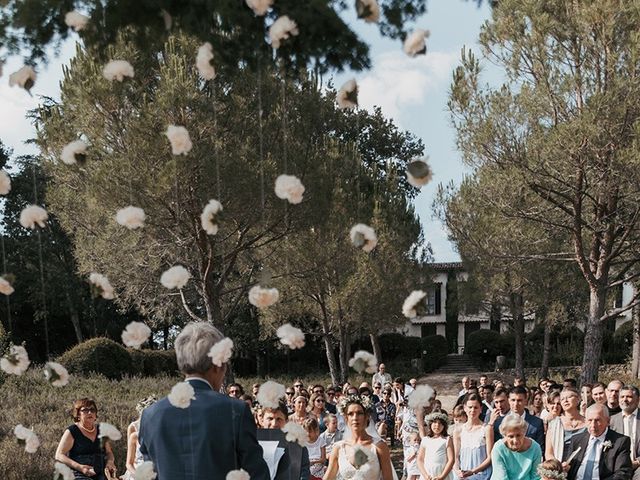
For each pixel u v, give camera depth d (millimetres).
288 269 17500
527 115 12719
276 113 12391
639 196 12422
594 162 12180
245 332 31922
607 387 7234
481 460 7117
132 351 23672
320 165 13180
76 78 11477
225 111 11883
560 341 36156
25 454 9125
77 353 21438
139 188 11531
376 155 35219
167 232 13211
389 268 20500
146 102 11203
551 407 7246
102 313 33719
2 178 3549
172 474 2857
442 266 41938
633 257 14898
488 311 26688
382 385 16234
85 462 6066
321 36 4039
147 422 2973
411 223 23125
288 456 4355
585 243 16109
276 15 4055
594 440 5898
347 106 3490
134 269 14906
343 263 18391
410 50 3371
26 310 32812
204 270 13438
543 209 13969
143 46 4379
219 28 4172
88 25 4023
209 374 3021
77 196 14039
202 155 11188
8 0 4086
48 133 11812
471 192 14898
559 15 12109
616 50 11594
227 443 2861
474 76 13039
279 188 3396
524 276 23219
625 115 11414
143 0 4051
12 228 30328
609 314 14055
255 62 4160
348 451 5262
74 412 6156
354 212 16828
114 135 11688
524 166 12766
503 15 12438
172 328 35062
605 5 11266
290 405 10914
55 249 31438
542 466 5594
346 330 21328
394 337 37625
